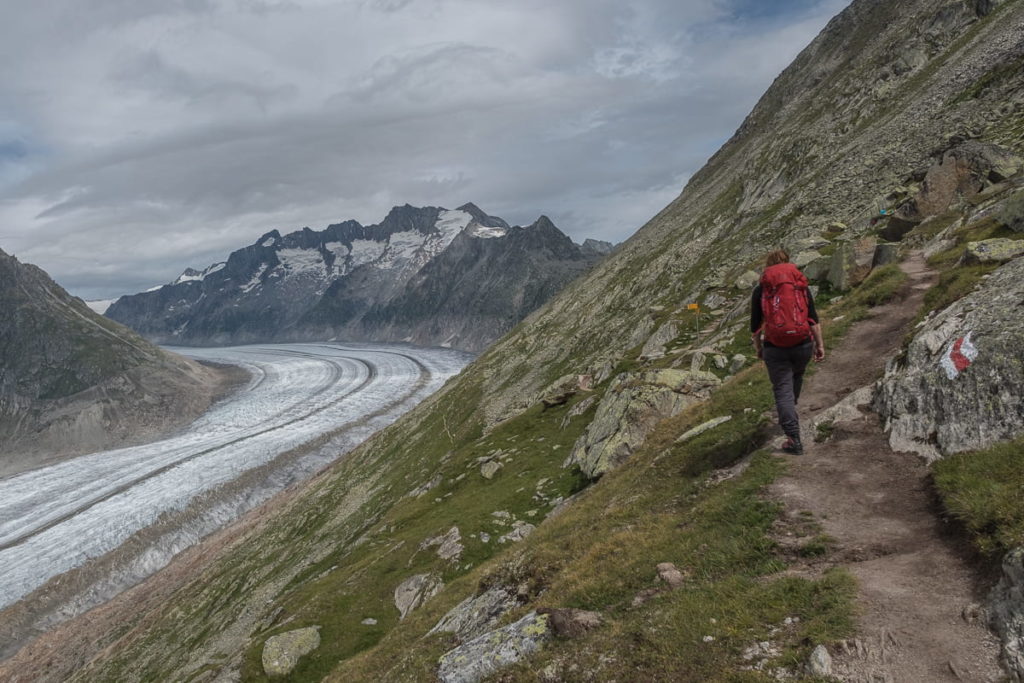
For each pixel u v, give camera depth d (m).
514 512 34.59
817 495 9.88
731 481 11.81
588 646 8.30
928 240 28.73
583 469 32.66
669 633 7.70
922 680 5.53
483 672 9.27
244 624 53.38
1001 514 6.92
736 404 16.44
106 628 77.38
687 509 11.84
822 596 7.21
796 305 10.76
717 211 119.56
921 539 7.83
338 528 71.94
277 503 112.81
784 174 99.12
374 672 17.27
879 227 41.12
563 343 109.19
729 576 8.68
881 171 60.19
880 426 11.45
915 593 6.78
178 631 62.75
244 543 87.56
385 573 37.59
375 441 126.50
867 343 16.98
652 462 16.12
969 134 48.72
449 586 22.02
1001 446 8.41
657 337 52.06
